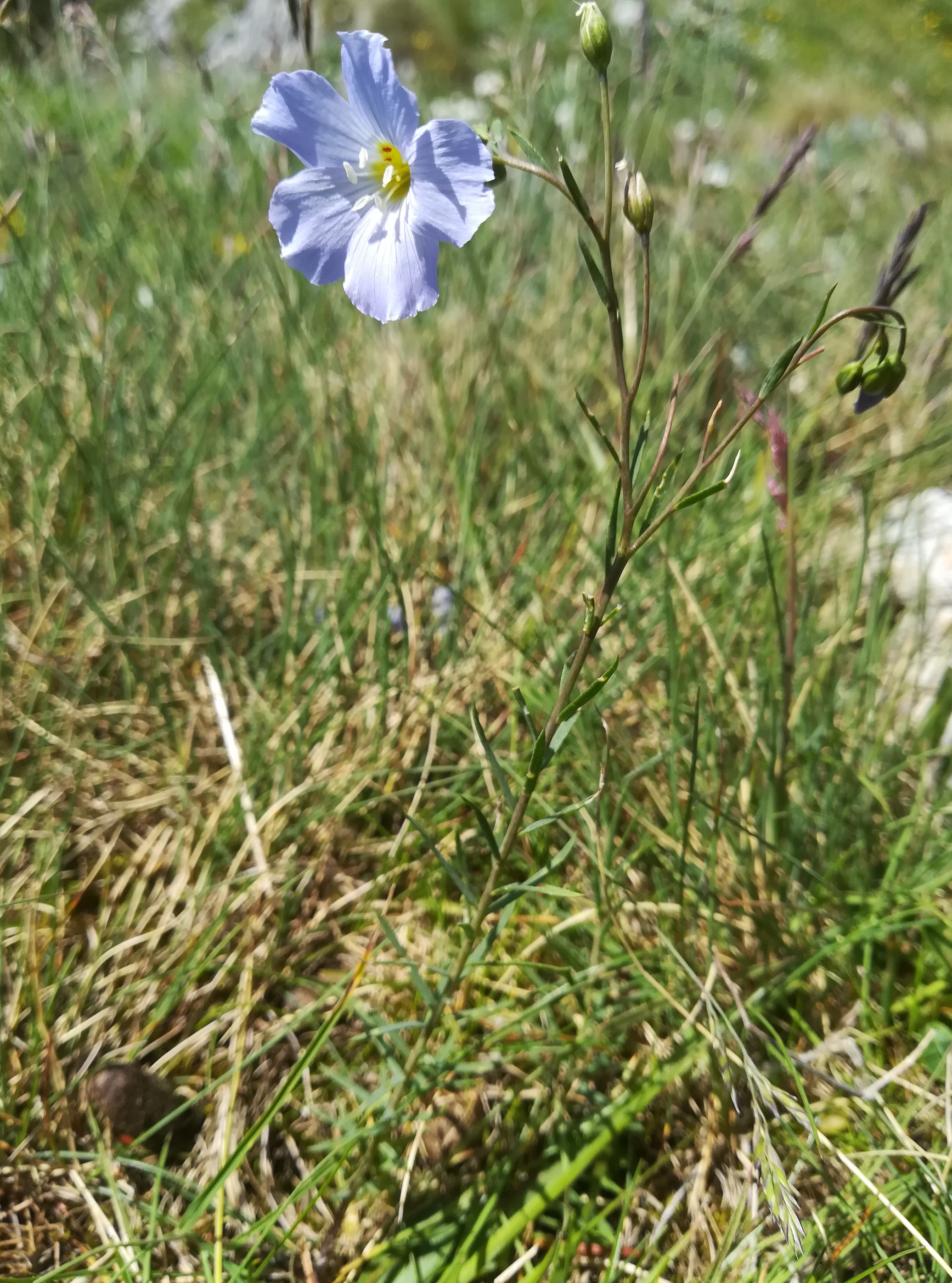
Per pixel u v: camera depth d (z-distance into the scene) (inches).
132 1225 7.1
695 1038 8.0
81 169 15.0
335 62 16.5
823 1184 7.4
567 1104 7.9
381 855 9.7
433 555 12.1
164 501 12.1
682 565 10.6
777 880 9.0
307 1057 6.9
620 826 9.6
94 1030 8.1
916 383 14.2
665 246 15.8
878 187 21.4
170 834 9.8
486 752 6.1
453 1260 6.9
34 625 10.7
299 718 9.8
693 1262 7.0
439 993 6.8
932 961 8.5
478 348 13.8
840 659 10.4
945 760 10.0
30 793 9.8
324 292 14.2
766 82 31.4
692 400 12.8
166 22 17.3
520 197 15.0
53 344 12.1
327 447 12.3
